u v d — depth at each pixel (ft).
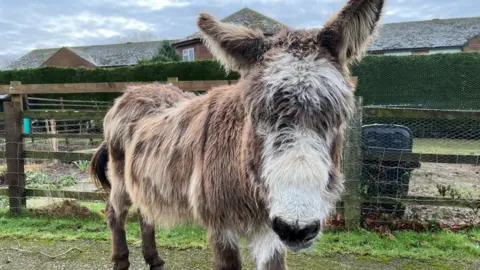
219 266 7.23
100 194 16.24
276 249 7.07
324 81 5.39
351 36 5.90
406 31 107.45
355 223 13.82
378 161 14.05
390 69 53.06
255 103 5.49
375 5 5.82
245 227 6.84
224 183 6.70
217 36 6.40
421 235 13.24
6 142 16.44
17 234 14.21
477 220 14.57
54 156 16.61
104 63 128.16
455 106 52.11
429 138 25.05
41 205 17.81
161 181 8.25
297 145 5.06
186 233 14.12
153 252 11.28
